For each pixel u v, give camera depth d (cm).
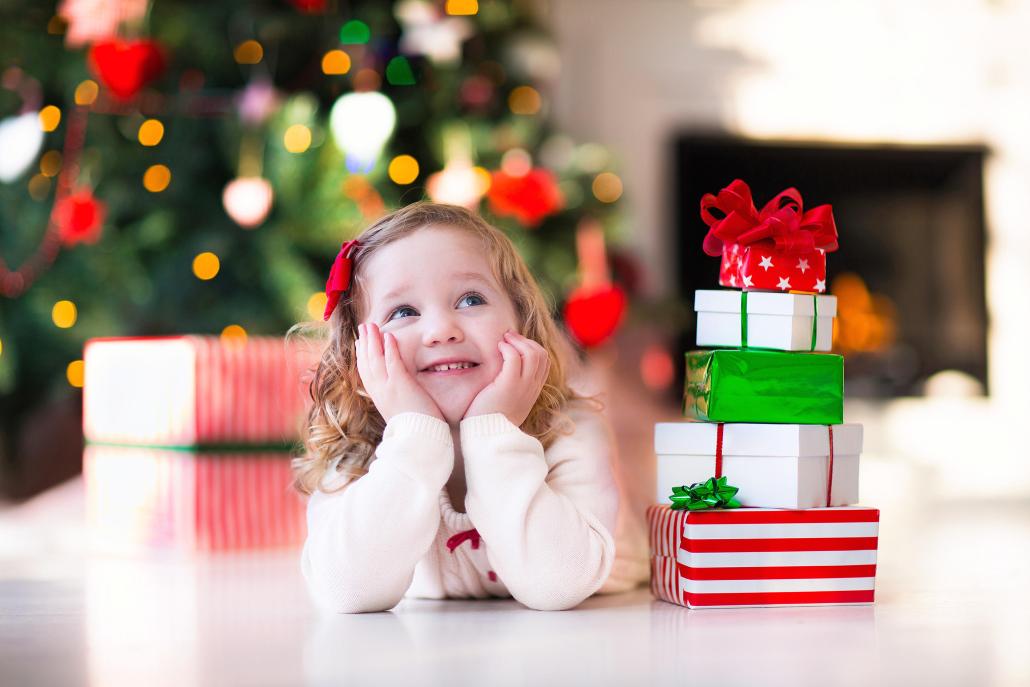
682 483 140
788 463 135
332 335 145
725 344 139
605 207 347
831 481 139
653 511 144
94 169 320
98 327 330
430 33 317
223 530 210
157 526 216
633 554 154
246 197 278
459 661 104
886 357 434
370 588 131
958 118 434
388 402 132
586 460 140
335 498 140
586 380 161
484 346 134
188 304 318
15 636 122
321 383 145
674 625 123
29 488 354
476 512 129
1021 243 435
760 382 137
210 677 99
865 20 432
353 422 143
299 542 217
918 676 97
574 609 135
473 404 132
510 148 339
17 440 355
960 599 145
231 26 331
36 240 328
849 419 426
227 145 323
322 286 318
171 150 326
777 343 137
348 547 130
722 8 428
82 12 275
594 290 300
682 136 426
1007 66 435
